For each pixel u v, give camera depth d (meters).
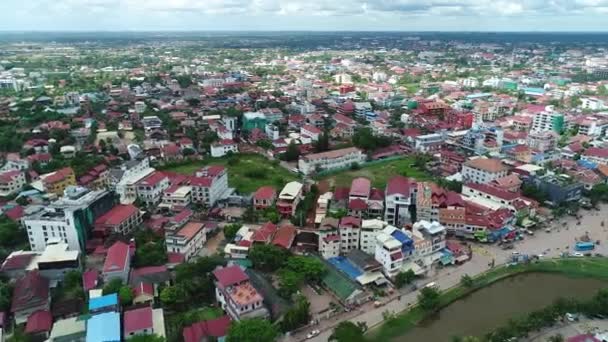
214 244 156.12
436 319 117.31
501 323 115.00
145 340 96.75
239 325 98.44
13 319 114.88
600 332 105.88
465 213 162.12
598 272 136.88
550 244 155.12
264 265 135.62
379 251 137.00
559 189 184.62
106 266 126.44
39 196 188.75
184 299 117.69
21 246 153.50
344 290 123.12
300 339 107.88
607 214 179.88
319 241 146.00
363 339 102.75
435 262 141.75
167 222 159.88
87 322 103.81
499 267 140.25
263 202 180.00
